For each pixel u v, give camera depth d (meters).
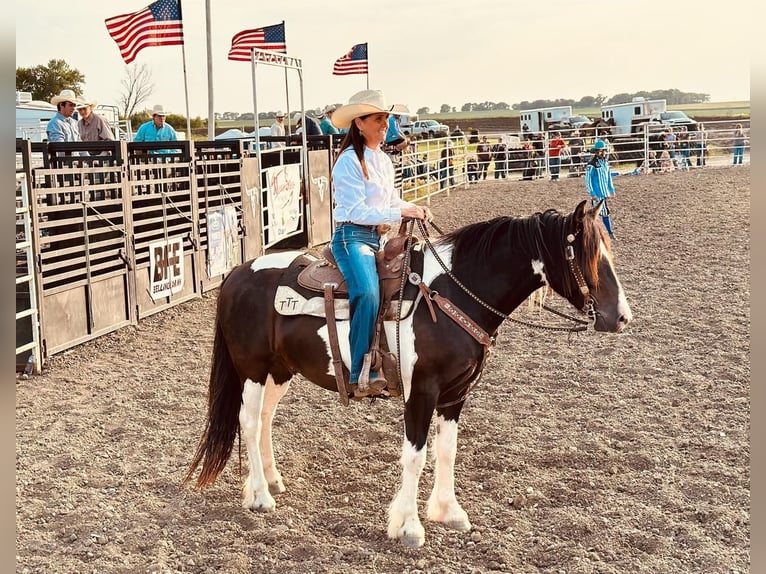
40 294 7.26
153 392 6.59
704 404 5.96
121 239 8.66
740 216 15.41
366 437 5.54
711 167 26.25
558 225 3.90
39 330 7.26
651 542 3.94
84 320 8.07
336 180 4.02
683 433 5.42
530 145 27.64
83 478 4.87
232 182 11.53
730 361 7.00
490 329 4.07
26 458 5.18
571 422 5.70
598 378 6.66
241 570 3.80
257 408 4.46
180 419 5.97
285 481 4.82
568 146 27.19
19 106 18.42
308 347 4.17
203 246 10.53
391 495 4.62
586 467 4.91
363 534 4.16
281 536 4.11
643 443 5.24
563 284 3.91
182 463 5.13
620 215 16.33
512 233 3.98
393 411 6.06
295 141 15.00
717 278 10.55
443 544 4.05
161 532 4.19
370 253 4.00
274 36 13.23
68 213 8.39
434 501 4.27
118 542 4.08
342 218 4.02
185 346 8.11
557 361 7.22
